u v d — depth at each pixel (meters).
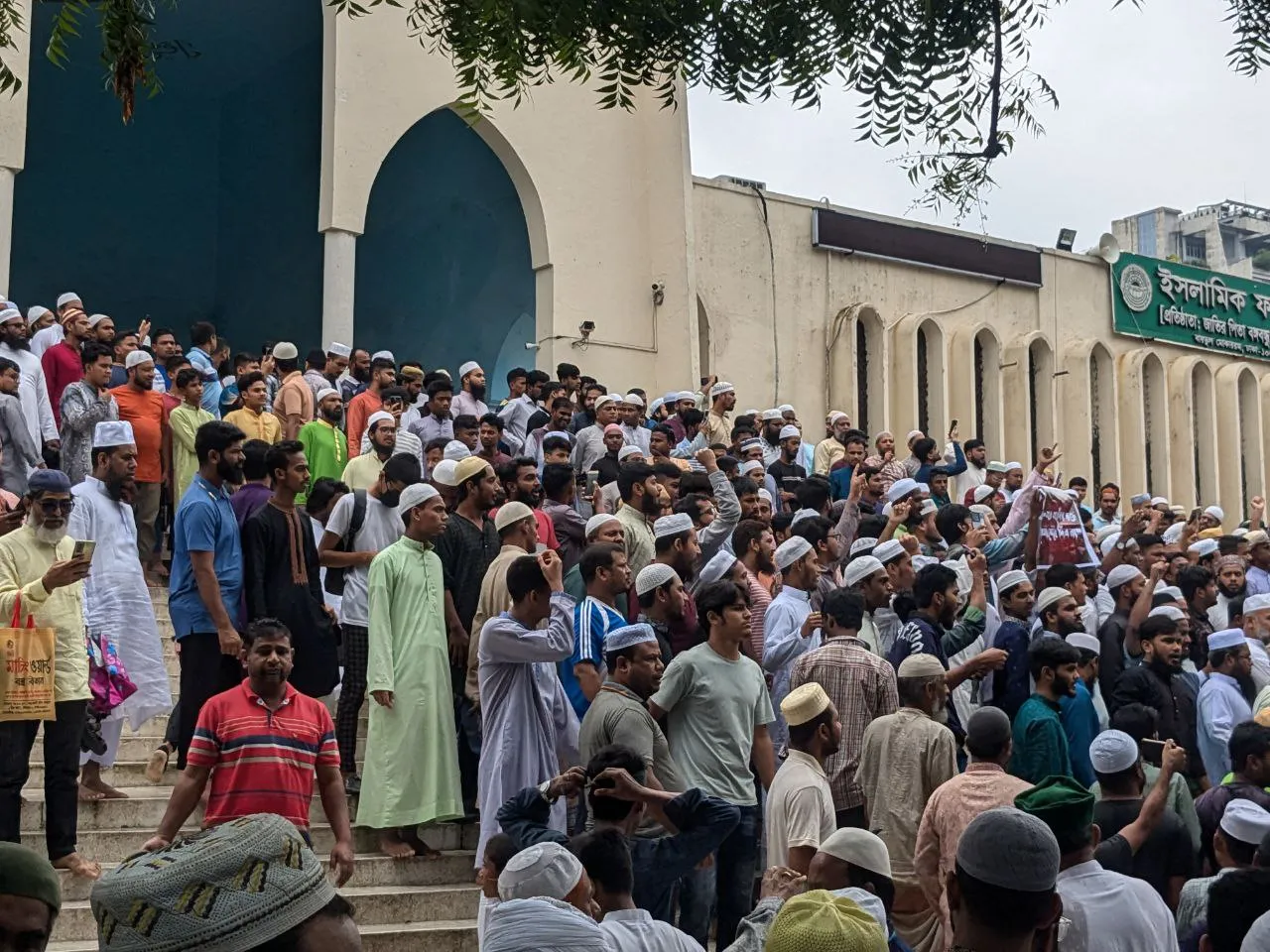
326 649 7.79
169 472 11.41
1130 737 6.92
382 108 17.00
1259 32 5.96
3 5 5.80
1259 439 27.08
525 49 5.67
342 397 13.92
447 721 7.81
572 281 18.11
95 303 21.61
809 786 6.32
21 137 14.57
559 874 4.47
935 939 6.60
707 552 9.62
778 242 21.66
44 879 3.24
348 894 7.20
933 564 8.36
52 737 6.87
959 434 23.11
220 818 6.03
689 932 6.45
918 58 5.85
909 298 22.92
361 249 21.33
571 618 6.96
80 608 7.14
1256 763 7.07
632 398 13.54
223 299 22.36
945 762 6.82
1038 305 24.48
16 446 10.28
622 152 18.81
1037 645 7.82
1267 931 4.05
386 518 8.66
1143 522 11.35
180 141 21.97
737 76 5.90
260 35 20.06
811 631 8.01
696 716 6.88
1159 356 25.95
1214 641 9.52
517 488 9.89
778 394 21.34
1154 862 6.66
